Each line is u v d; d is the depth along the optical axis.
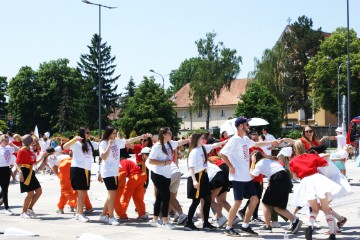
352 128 39.16
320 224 11.05
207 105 72.69
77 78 92.81
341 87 65.81
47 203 15.38
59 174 13.30
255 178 11.17
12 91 92.19
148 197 16.44
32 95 91.81
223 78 72.00
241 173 9.77
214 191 10.94
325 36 79.56
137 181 11.91
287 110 72.25
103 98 86.62
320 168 10.02
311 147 10.05
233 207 9.88
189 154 10.52
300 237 9.66
